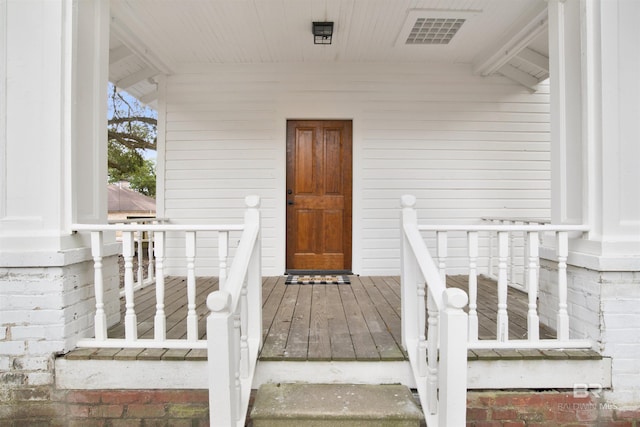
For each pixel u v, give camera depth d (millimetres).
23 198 1975
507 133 4395
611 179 2041
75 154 2088
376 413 1729
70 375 1985
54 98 1991
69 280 2027
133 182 14562
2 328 1960
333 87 4316
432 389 1695
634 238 2031
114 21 3115
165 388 2002
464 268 4383
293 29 3492
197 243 4348
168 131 4332
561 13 2379
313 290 3588
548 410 2018
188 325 2074
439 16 3240
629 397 2012
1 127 1974
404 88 4332
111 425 2002
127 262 2064
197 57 4137
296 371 2012
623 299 2016
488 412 2010
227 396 1389
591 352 2037
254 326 2012
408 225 2051
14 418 1989
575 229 2090
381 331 2389
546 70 3846
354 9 3135
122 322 2555
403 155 4352
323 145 4414
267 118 4328
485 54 3984
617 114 2049
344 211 4430
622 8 2043
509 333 2359
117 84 4305
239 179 4340
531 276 2090
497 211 4398
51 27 1997
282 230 4332
